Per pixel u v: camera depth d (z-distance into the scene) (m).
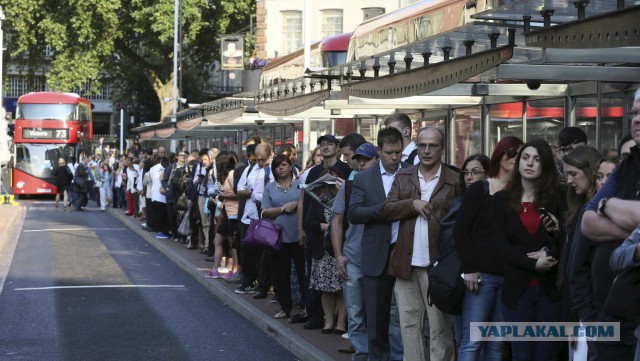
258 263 17.09
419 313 9.91
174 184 27.50
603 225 6.18
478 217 8.60
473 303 8.73
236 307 16.33
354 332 11.14
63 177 47.31
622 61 11.65
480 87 16.31
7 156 40.44
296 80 19.34
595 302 6.61
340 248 11.37
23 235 31.95
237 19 67.81
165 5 63.09
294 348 12.51
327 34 45.91
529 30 10.24
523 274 8.27
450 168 9.80
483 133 19.38
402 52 13.61
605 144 15.37
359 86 14.48
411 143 11.29
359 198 10.34
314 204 12.80
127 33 67.88
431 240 9.61
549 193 8.30
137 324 14.80
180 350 12.75
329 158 12.80
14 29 65.81
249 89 49.69
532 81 14.21
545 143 8.32
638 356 5.95
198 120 31.81
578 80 13.18
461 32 11.67
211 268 21.09
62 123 57.78
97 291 18.52
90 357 12.23
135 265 23.16
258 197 16.50
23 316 15.52
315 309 13.46
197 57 71.88
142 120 73.88
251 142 17.27
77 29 64.50
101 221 39.16
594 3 9.49
